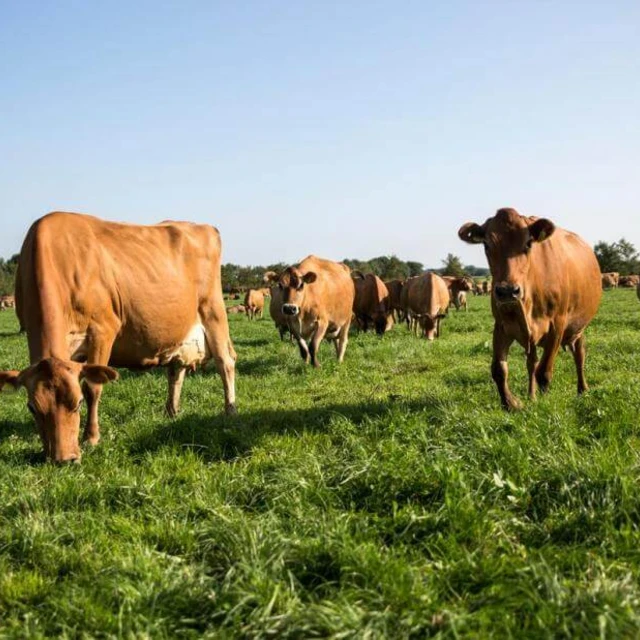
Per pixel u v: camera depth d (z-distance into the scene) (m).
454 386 9.52
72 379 5.67
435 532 4.10
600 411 6.51
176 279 7.78
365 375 11.22
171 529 4.37
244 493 5.09
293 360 13.12
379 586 3.46
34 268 6.29
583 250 8.72
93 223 7.29
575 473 4.53
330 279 13.97
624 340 12.80
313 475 5.11
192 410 8.84
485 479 4.66
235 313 48.47
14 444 6.78
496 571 3.53
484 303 47.00
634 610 3.11
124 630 3.28
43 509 4.86
